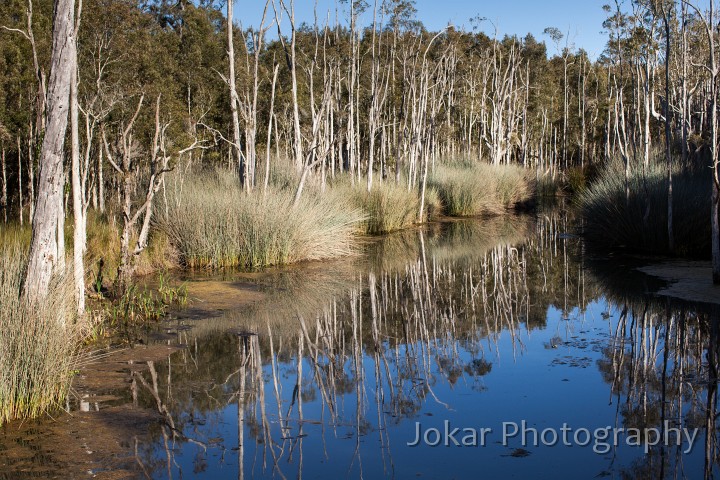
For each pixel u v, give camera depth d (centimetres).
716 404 630
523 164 3778
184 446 537
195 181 1642
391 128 3169
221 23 3003
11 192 1989
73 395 643
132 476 476
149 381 688
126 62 1589
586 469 500
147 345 816
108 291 1041
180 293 1095
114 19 1548
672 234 1402
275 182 1738
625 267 1321
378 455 531
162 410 610
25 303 593
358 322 966
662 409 620
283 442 555
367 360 789
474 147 3934
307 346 835
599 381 698
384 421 602
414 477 491
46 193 648
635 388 675
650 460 516
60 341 618
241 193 1470
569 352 805
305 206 1550
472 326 948
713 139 1038
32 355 584
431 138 2691
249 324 927
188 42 2478
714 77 1030
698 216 1375
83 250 888
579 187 2973
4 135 1527
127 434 552
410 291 1191
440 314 1022
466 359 790
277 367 751
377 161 3023
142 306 976
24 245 1005
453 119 3922
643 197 1509
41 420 576
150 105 1614
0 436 539
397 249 1716
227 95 2572
